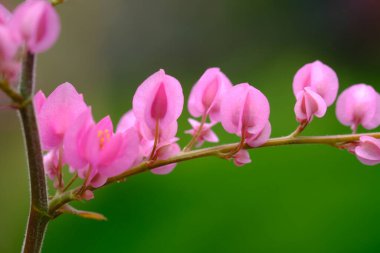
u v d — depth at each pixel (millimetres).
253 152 750
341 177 729
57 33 277
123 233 703
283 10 1521
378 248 686
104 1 1362
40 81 1183
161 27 1526
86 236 693
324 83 316
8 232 798
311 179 736
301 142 312
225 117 307
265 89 1128
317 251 694
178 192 727
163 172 316
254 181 736
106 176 298
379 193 708
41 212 300
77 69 1275
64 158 305
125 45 1483
